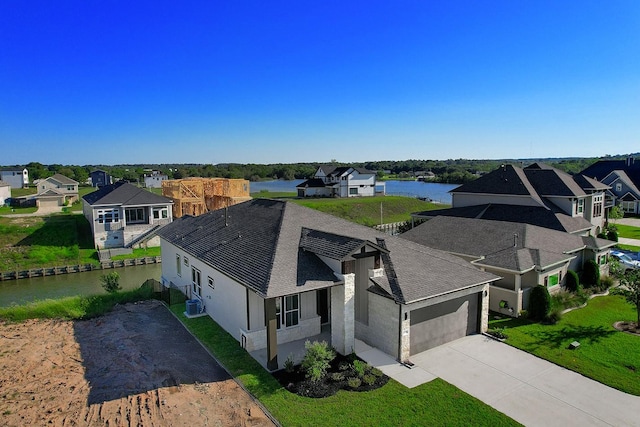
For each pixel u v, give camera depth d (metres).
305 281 14.59
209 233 22.16
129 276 34.75
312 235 17.56
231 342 16.44
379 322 15.64
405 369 14.25
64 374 14.02
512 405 12.12
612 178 62.22
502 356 15.33
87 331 18.11
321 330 17.44
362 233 20.16
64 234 42.97
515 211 33.06
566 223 30.31
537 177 36.91
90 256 39.28
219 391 12.73
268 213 20.92
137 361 14.83
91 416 11.43
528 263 20.28
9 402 12.24
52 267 35.94
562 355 15.38
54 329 18.39
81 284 32.69
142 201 43.78
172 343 16.55
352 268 16.58
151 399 12.27
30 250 39.31
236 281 15.51
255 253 16.88
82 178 123.06
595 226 37.50
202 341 16.58
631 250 34.38
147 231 42.94
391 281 15.59
